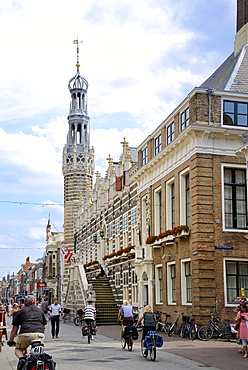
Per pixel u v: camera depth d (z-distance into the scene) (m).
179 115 26.45
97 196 48.19
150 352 15.48
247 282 23.66
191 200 23.98
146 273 29.78
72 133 68.06
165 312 27.14
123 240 37.16
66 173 66.44
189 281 24.52
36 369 9.05
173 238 25.61
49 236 85.56
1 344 18.38
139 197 32.75
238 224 24.16
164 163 28.34
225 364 14.27
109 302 38.28
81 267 40.97
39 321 10.72
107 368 13.66
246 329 15.80
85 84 69.88
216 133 23.89
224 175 24.31
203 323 22.23
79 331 30.14
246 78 27.53
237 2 32.03
